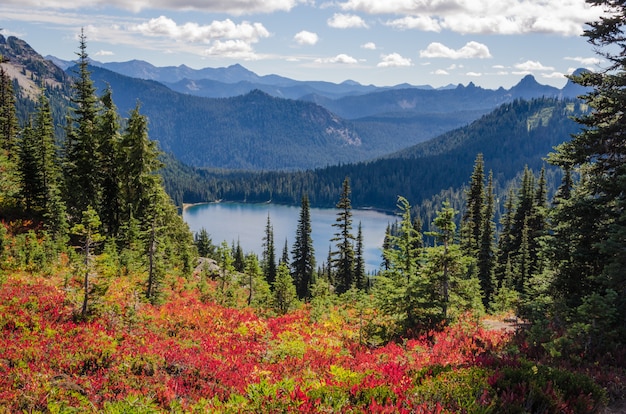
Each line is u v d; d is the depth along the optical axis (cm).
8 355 1113
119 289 2006
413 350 1474
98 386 1028
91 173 3409
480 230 4719
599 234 1544
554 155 1750
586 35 1559
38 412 868
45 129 3544
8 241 2467
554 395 789
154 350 1296
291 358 1427
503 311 2600
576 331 1152
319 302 2431
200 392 1078
